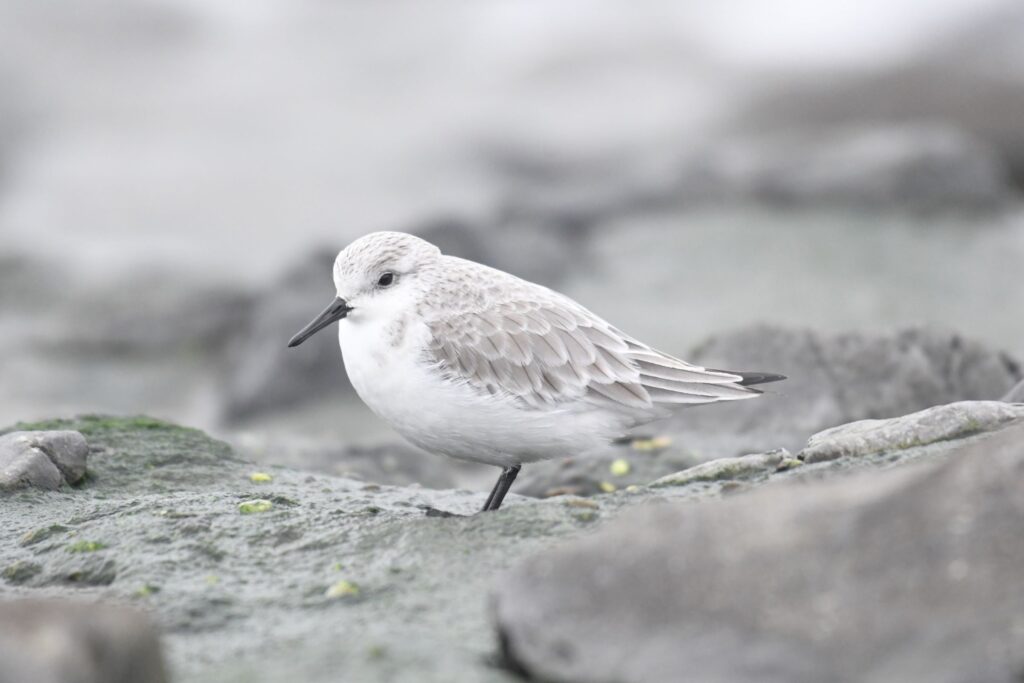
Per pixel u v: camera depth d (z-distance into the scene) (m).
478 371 7.73
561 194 22.38
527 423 7.78
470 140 25.89
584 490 9.93
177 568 6.59
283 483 8.84
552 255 19.02
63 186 24.86
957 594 4.77
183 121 27.09
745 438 11.07
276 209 23.53
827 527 5.11
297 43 29.39
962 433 7.25
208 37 29.47
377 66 28.47
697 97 26.47
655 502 6.86
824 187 21.61
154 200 24.11
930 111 24.55
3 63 27.59
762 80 26.11
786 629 4.79
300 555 6.67
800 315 16.94
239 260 20.80
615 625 4.98
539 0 29.66
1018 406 7.45
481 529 6.67
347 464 11.18
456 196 23.83
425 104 27.22
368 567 6.38
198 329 18.77
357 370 7.96
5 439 8.48
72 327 18.83
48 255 21.02
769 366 11.59
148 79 28.22
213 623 5.92
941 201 21.16
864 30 26.30
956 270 18.69
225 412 15.84
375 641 5.49
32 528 7.50
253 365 16.11
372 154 25.67
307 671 5.25
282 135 26.45
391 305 7.89
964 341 11.48
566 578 5.19
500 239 18.84
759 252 19.50
